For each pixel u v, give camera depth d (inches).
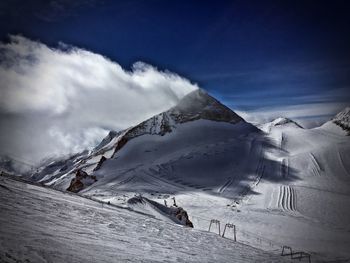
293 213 3703.3
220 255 864.3
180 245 858.8
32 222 614.9
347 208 3991.1
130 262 511.5
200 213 3518.7
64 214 827.4
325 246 2522.1
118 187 5201.8
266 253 1241.4
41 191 1254.3
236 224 3078.2
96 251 526.6
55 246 481.7
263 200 4320.9
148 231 960.3
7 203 734.5
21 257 383.2
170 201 4116.6
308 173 5659.5
